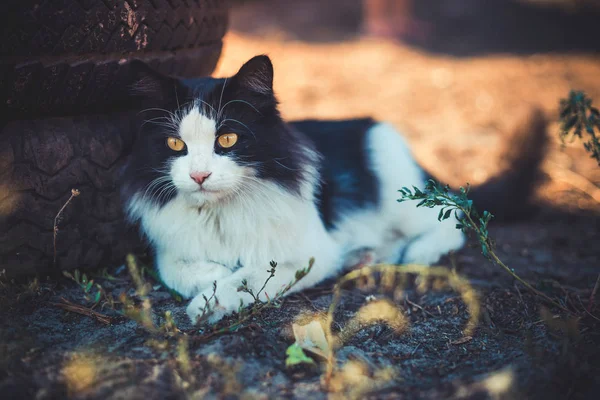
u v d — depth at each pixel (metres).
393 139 0.81
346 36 2.42
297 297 0.66
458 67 2.03
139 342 0.56
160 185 0.64
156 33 0.66
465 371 0.54
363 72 1.85
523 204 0.96
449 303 0.66
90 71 0.62
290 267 0.66
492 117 1.48
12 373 0.51
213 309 0.58
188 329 0.58
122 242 0.70
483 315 0.63
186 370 0.52
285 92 1.57
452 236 0.79
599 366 0.54
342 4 2.72
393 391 0.52
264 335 0.57
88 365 0.53
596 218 0.97
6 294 0.61
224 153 0.62
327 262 0.69
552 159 1.18
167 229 0.65
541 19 3.02
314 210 0.68
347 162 0.76
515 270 0.76
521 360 0.55
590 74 2.00
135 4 0.63
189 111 0.61
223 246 0.65
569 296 0.67
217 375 0.52
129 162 0.66
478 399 0.50
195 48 0.73
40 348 0.55
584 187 1.07
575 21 3.03
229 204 0.64
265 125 0.63
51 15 0.58
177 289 0.65
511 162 0.97
